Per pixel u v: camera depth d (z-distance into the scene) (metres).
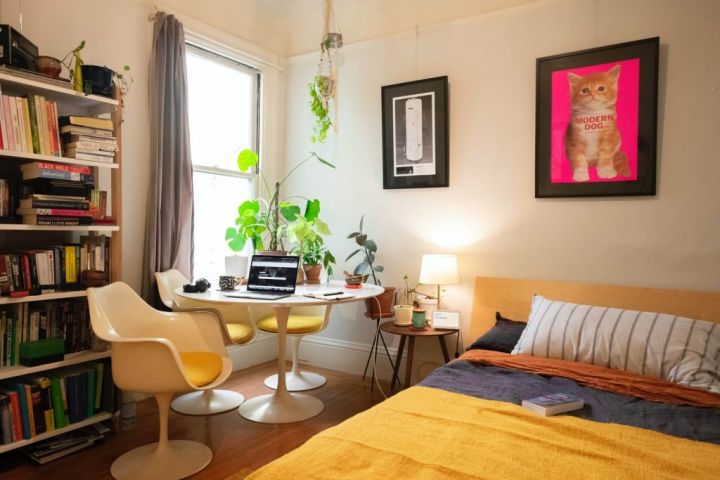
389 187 3.65
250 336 3.12
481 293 3.22
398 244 3.66
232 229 3.50
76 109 2.78
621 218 2.87
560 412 1.77
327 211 4.02
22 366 2.30
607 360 2.30
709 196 2.64
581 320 2.48
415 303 3.35
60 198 2.38
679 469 1.33
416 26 3.55
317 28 4.08
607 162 2.87
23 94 2.46
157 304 3.14
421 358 3.54
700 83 2.65
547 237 3.09
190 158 3.39
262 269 3.03
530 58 3.13
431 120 3.46
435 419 1.66
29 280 2.34
